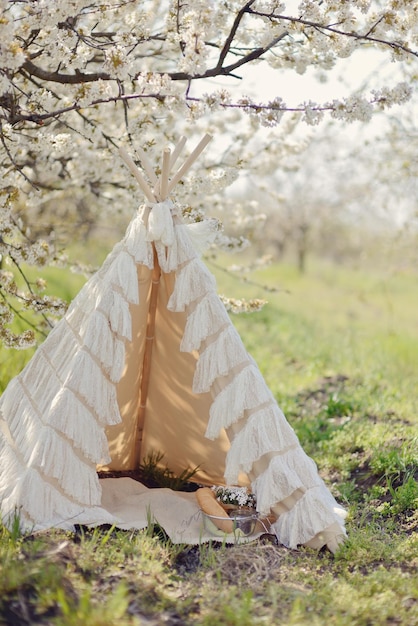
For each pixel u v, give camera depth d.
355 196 11.66
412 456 5.42
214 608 3.35
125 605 3.13
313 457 5.98
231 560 3.88
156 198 4.37
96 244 11.66
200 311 4.17
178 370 4.66
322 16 4.40
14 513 3.83
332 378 8.80
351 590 3.59
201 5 4.08
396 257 12.64
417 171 9.88
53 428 3.96
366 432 6.24
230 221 7.86
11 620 3.06
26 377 4.54
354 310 16.61
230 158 6.54
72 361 4.11
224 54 4.45
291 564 3.92
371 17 4.65
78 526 4.06
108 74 4.43
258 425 4.09
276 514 4.23
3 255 5.37
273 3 4.43
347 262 25.61
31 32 4.58
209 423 4.17
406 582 3.70
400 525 4.62
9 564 3.39
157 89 4.10
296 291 19.25
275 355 10.59
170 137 6.23
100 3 4.96
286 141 6.89
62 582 3.33
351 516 4.65
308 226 22.08
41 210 9.01
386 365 9.69
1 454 4.35
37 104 4.65
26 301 5.21
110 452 5.12
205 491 4.53
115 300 4.09
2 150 5.25
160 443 5.18
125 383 4.62
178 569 3.87
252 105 4.11
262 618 3.26
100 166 6.17
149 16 5.00
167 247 4.21
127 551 3.81
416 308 17.36
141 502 4.64
